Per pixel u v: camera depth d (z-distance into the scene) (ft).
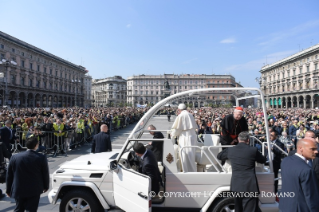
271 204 11.05
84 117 46.29
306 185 8.09
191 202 11.37
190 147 12.52
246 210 9.94
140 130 14.83
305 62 189.88
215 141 15.39
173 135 13.05
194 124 12.84
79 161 13.41
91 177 11.95
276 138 18.13
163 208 11.70
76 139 37.35
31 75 185.47
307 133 14.92
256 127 36.11
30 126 33.91
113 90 389.19
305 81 188.96
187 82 339.98
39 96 198.29
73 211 11.98
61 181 12.29
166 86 189.67
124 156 14.06
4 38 152.05
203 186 11.33
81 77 290.97
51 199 12.05
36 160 11.44
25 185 11.11
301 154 9.02
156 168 11.05
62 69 239.71
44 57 205.26
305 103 188.65
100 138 20.06
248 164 10.32
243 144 10.87
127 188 10.73
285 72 220.23
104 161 13.23
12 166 11.32
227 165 12.27
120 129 66.18
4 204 15.89
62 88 239.30
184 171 12.27
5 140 22.04
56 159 28.58
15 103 173.58
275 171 16.05
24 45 175.83
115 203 11.44
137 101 357.00
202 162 13.39
